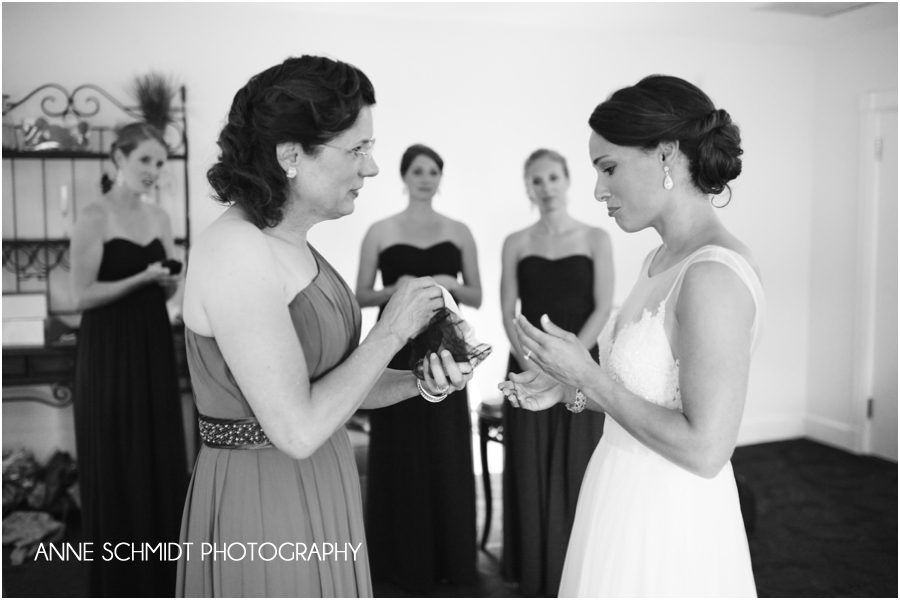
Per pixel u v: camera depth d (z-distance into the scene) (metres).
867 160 4.63
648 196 1.43
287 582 1.44
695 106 1.40
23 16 3.81
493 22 4.40
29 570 3.18
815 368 5.09
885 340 4.64
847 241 4.82
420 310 1.40
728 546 1.46
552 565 2.92
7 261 3.89
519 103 4.55
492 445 4.70
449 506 3.06
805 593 2.94
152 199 3.99
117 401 3.03
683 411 1.31
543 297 3.07
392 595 3.01
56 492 3.72
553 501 2.91
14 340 3.78
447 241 3.38
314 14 4.18
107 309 3.07
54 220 3.94
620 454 1.53
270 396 1.28
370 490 3.13
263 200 1.34
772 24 4.44
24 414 3.95
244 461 1.42
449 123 4.46
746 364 1.29
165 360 3.18
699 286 1.30
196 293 1.34
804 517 3.75
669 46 4.73
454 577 3.09
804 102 4.98
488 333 4.59
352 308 1.52
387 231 3.38
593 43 4.62
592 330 3.05
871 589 2.97
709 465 1.27
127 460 3.03
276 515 1.43
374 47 4.30
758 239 4.95
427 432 3.04
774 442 5.04
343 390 1.33
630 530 1.47
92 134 3.93
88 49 3.91
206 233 1.36
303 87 1.31
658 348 1.42
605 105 1.44
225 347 1.29
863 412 4.75
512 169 4.58
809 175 5.04
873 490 4.13
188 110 4.04
